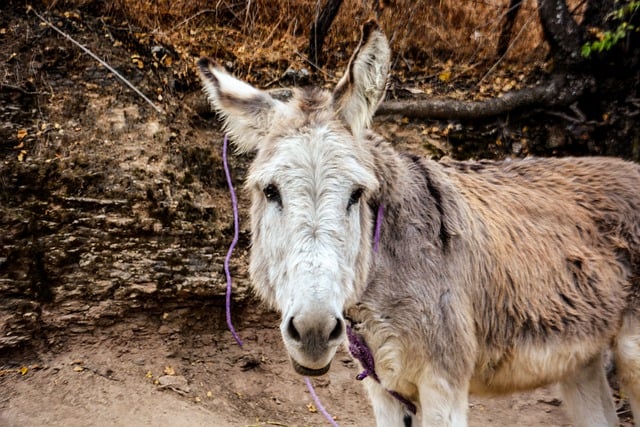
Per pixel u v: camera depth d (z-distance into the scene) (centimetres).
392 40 707
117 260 496
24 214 488
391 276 309
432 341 311
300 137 262
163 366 479
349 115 280
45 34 568
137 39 605
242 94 294
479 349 339
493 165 393
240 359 504
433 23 729
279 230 258
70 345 473
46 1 588
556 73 664
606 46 597
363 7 717
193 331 507
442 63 716
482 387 359
